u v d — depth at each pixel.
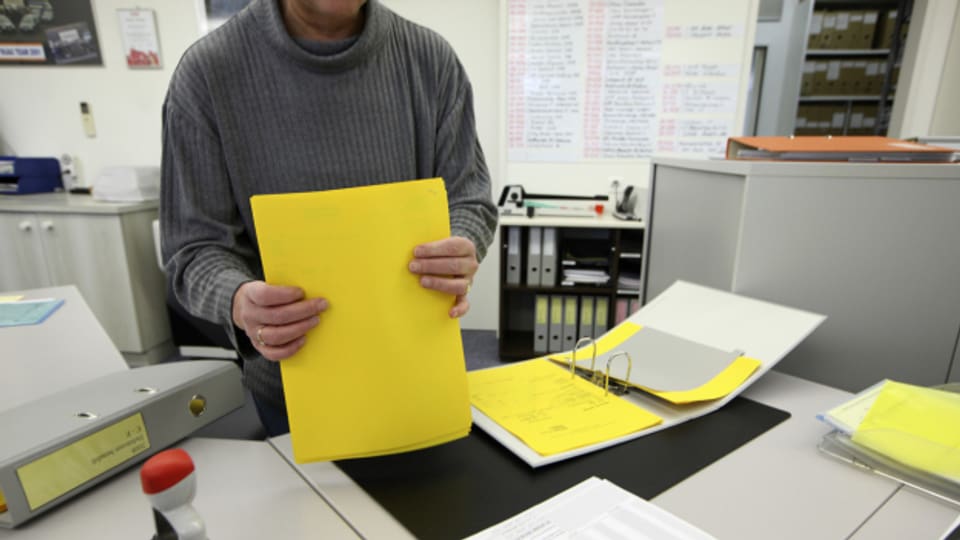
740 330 0.75
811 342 0.82
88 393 0.58
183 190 0.73
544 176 2.68
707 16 2.41
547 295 2.56
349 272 0.49
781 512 0.46
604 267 2.57
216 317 0.61
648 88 2.52
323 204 0.47
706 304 0.82
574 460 0.54
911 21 2.40
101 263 2.41
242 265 0.72
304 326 0.48
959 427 0.53
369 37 0.77
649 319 0.84
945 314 0.76
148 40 2.66
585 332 2.59
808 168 0.76
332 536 0.45
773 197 0.78
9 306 1.03
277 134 0.78
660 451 0.56
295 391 0.50
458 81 0.92
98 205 2.35
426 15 2.58
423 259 0.51
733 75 2.47
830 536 0.44
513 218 2.46
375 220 0.49
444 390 0.54
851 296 0.79
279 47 0.74
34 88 2.78
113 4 2.62
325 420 0.51
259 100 0.76
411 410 0.53
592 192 2.67
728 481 0.51
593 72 2.52
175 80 0.74
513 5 2.47
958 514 0.46
